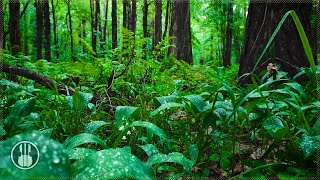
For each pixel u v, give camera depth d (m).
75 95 1.80
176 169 1.62
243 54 4.05
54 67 4.63
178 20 10.96
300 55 3.74
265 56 3.79
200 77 4.41
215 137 1.99
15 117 1.73
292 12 1.21
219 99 2.07
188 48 11.00
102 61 4.26
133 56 4.18
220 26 18.23
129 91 3.59
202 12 20.28
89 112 2.75
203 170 1.63
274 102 1.95
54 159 0.58
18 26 8.66
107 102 3.12
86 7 20.34
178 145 2.10
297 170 1.44
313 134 1.54
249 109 1.62
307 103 1.89
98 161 0.81
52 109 2.29
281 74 2.27
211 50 22.81
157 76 4.42
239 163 1.89
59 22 24.16
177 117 2.68
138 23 23.98
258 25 3.93
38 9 15.20
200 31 24.69
